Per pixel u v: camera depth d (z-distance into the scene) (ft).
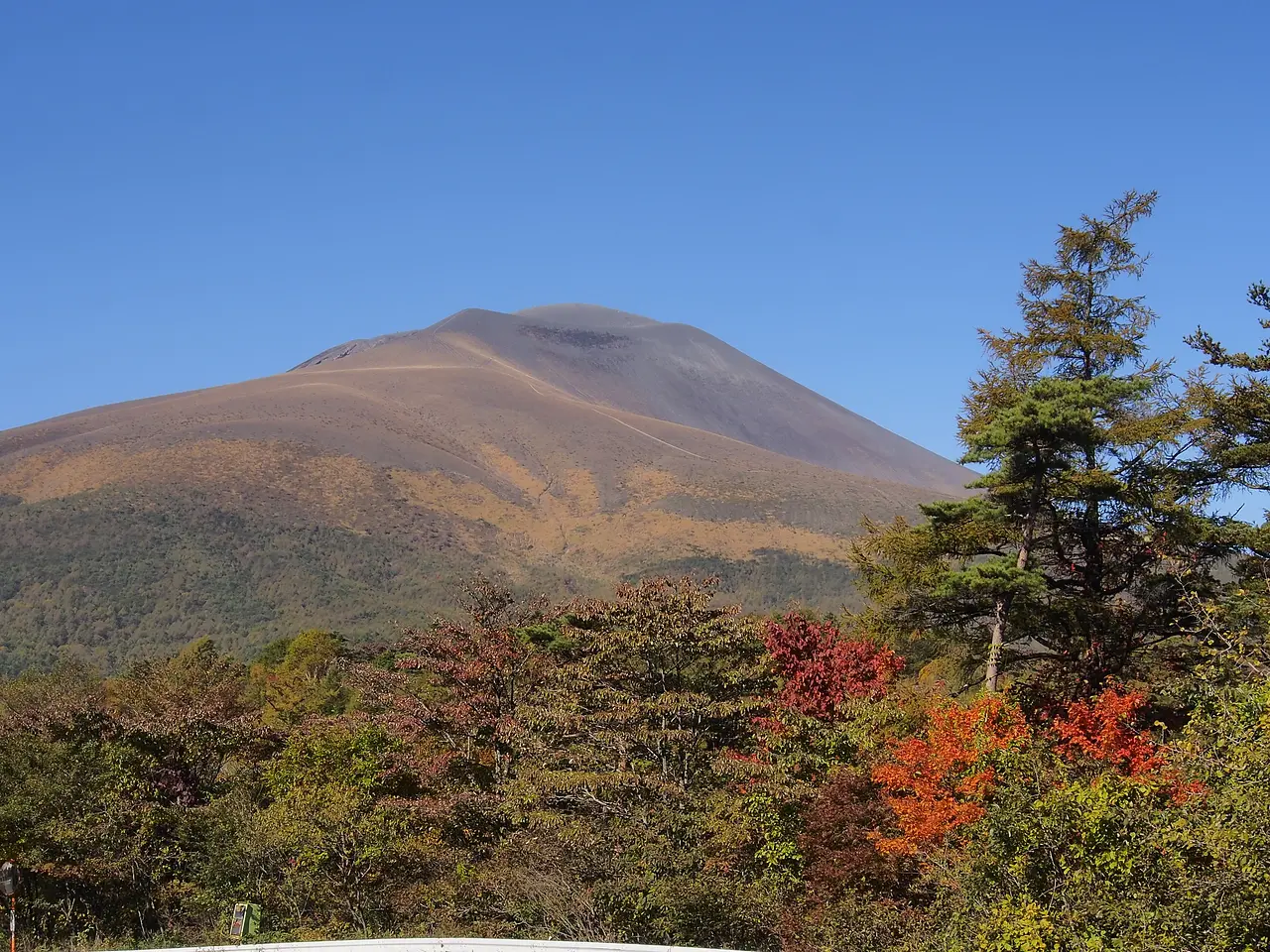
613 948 48.88
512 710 91.20
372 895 73.61
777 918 56.54
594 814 71.26
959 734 54.54
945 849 51.83
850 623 99.86
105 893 81.35
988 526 84.69
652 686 79.77
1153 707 72.08
